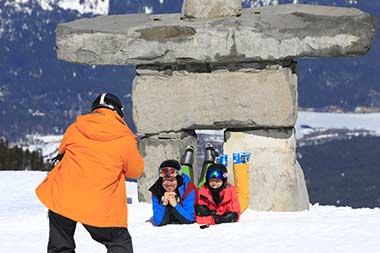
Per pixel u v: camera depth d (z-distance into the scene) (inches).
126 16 525.7
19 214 497.0
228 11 484.4
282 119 469.1
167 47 474.0
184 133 499.5
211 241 369.7
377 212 461.1
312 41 451.2
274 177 477.1
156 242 372.5
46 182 287.7
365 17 447.2
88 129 287.1
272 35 456.1
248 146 482.6
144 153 495.2
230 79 477.1
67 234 285.6
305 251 342.3
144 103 491.5
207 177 420.2
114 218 281.7
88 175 281.1
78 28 491.2
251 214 462.6
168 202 418.9
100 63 488.7
